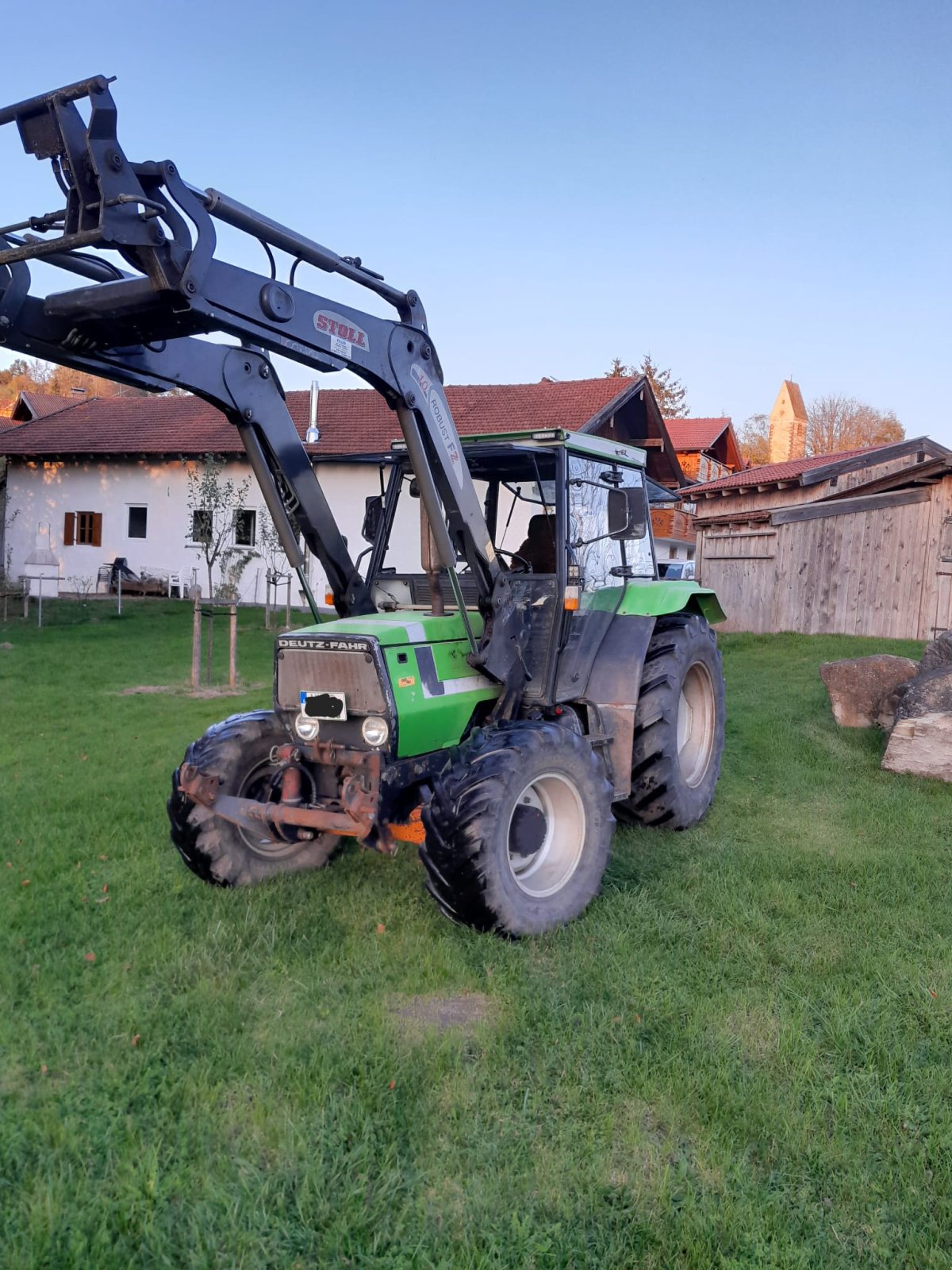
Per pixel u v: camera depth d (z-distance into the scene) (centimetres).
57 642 1474
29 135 307
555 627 471
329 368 389
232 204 338
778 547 1507
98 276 373
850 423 5947
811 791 638
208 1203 238
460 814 384
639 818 555
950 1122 272
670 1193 244
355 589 486
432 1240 229
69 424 2606
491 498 512
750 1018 332
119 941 387
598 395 2242
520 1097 288
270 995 349
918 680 720
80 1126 269
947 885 459
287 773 418
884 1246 228
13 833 530
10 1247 224
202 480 1981
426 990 355
